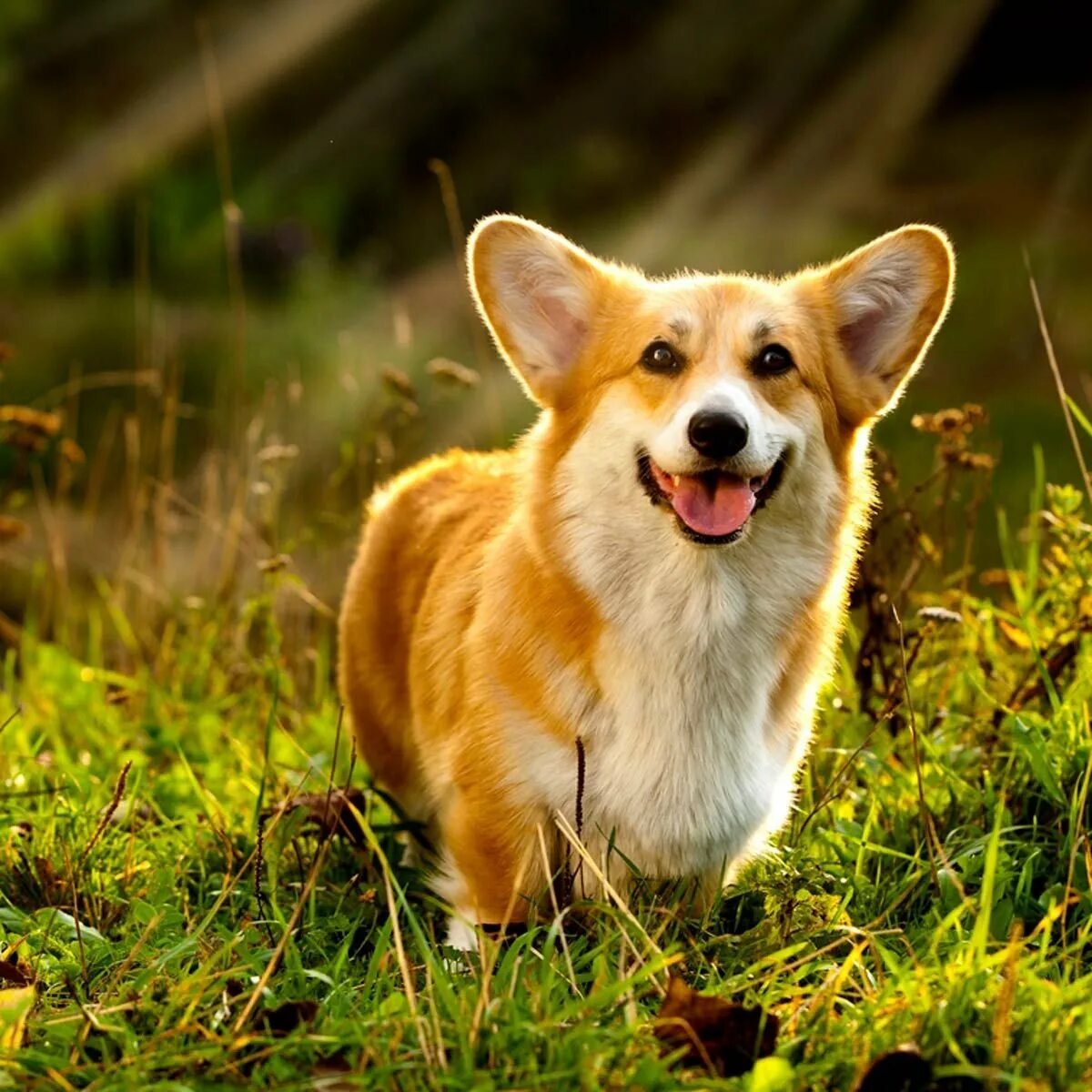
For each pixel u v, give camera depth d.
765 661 5.48
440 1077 3.99
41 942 5.11
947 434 7.16
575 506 5.43
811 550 5.57
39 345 19.67
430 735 6.07
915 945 5.15
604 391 5.55
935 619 6.12
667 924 5.08
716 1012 4.24
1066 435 15.67
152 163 25.47
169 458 9.41
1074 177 26.11
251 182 25.86
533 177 27.45
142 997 4.46
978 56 29.50
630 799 5.30
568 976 4.67
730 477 5.21
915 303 5.92
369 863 5.61
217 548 10.21
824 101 29.41
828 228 25.31
